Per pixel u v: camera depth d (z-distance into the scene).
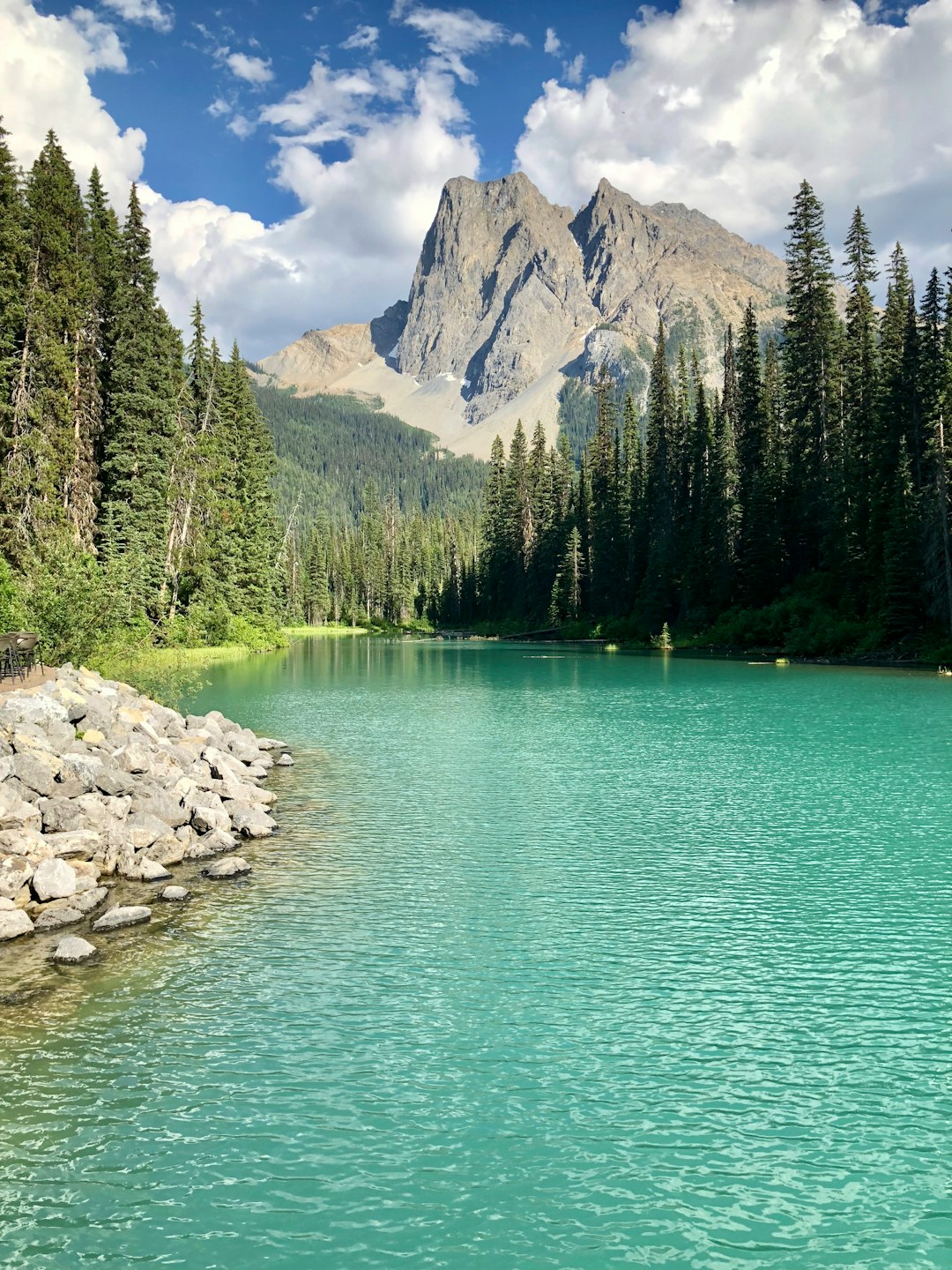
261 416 85.94
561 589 105.44
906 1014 10.26
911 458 59.97
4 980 10.86
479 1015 10.16
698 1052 9.42
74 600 31.66
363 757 25.88
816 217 70.62
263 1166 7.52
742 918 13.14
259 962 11.50
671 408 93.38
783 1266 6.49
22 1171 7.41
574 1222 6.91
